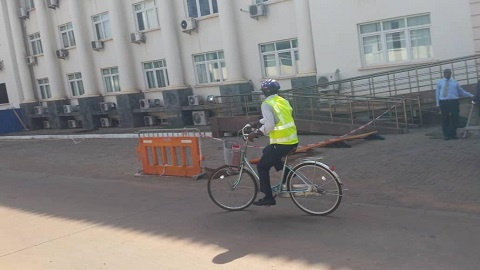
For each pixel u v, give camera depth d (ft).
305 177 20.89
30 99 98.94
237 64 62.54
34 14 93.66
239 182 22.88
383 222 19.30
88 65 83.66
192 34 67.82
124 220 23.43
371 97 46.03
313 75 55.21
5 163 53.26
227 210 23.30
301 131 49.06
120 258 18.04
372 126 44.24
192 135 33.91
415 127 45.70
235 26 62.39
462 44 45.88
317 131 47.98
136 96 77.30
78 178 37.73
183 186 30.37
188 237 19.79
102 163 44.78
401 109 46.73
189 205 25.20
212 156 41.37
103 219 23.99
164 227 21.57
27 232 22.93
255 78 62.13
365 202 22.59
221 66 65.98
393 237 17.46
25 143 77.87
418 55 49.01
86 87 84.53
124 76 76.79
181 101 69.46
